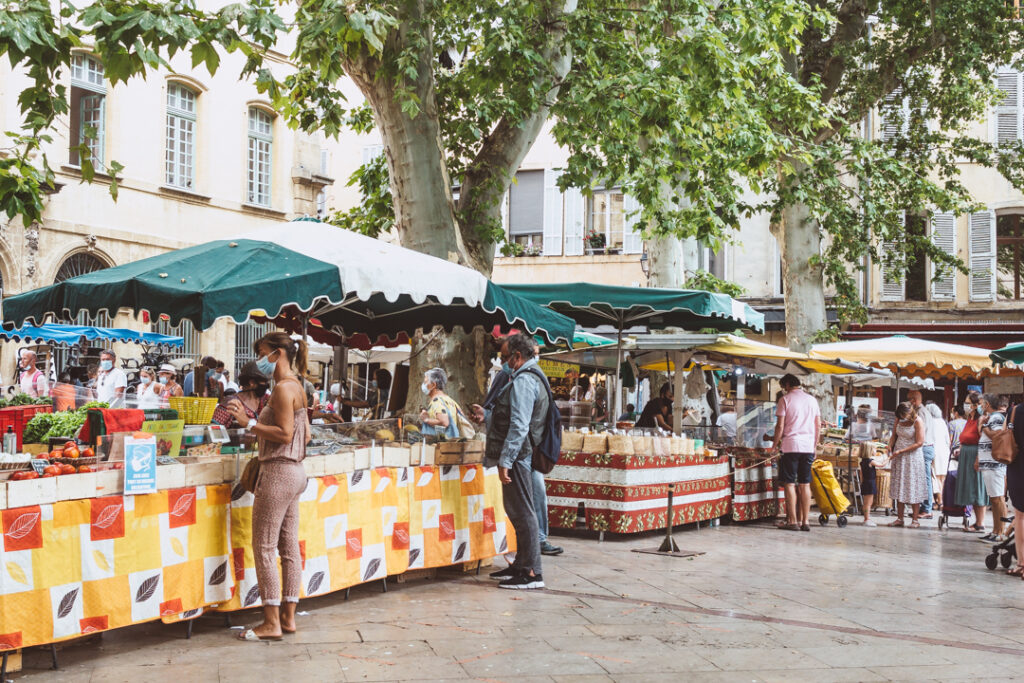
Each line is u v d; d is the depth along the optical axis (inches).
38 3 269.0
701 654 240.4
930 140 873.5
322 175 1045.8
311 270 272.8
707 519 494.9
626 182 593.0
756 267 1146.0
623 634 258.7
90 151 298.0
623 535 454.0
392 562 305.4
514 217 1234.0
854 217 783.1
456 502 330.0
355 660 227.6
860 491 593.9
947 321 1113.4
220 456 254.4
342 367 590.9
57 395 404.5
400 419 314.2
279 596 247.6
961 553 442.9
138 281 259.4
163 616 236.1
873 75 810.2
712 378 798.5
